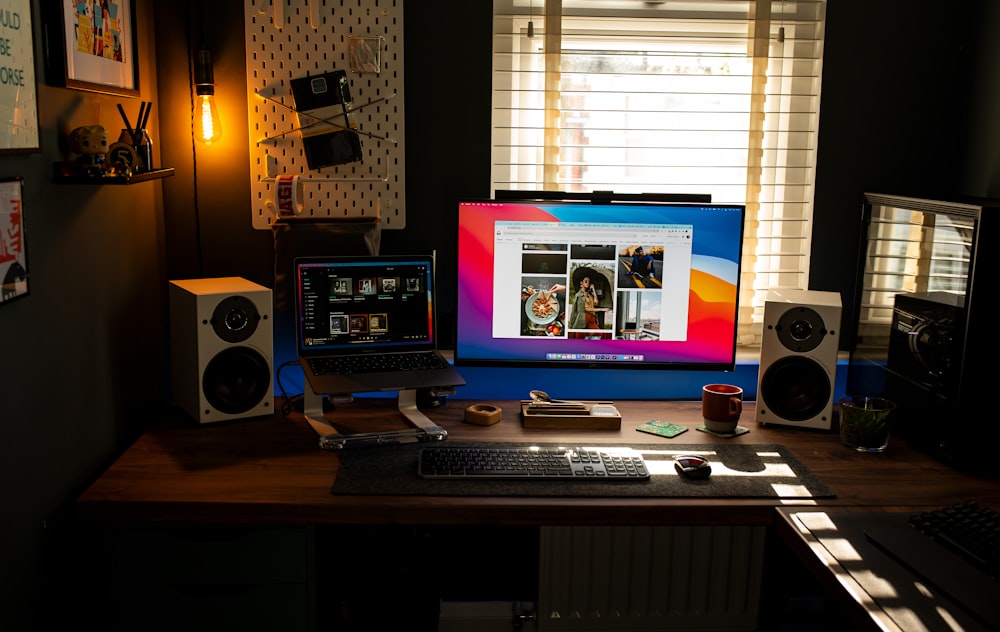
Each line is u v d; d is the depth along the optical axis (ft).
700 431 6.98
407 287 7.12
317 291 6.91
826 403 6.98
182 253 7.69
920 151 7.99
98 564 6.37
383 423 6.91
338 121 7.47
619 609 7.70
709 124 8.02
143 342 7.20
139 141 6.20
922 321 6.63
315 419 6.94
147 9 7.16
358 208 7.70
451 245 7.85
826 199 8.02
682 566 7.61
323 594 6.31
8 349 4.92
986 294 6.00
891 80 7.88
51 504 5.53
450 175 7.75
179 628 5.82
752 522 5.64
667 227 7.04
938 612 4.36
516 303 7.12
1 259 4.75
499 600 8.29
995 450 6.17
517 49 7.82
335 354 7.00
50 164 5.46
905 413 6.90
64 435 5.72
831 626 7.09
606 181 8.09
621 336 7.16
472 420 7.02
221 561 5.74
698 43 8.00
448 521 5.56
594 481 5.91
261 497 5.59
